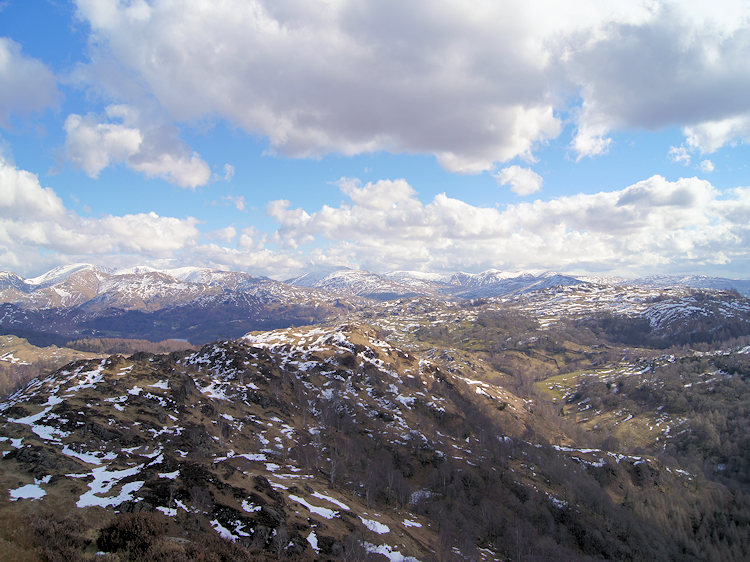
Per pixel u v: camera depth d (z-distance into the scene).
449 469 167.00
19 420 125.44
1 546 44.34
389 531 107.12
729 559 155.38
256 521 81.19
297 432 172.12
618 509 165.62
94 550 52.41
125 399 148.62
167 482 86.56
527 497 160.62
